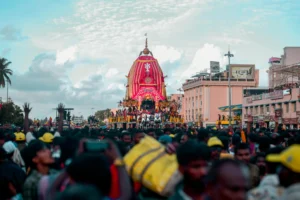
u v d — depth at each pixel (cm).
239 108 7662
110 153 534
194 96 10412
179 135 1664
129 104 7275
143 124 6631
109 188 444
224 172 403
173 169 579
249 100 7169
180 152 517
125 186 522
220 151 1020
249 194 636
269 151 852
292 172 485
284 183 502
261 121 5756
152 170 584
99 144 536
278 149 852
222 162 420
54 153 1013
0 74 9750
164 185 571
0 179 773
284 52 7975
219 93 9806
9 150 1256
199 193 511
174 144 791
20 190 801
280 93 5919
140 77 7731
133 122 6875
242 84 9862
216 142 1071
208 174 425
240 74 10019
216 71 10250
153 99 7600
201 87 9894
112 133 1830
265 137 1246
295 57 7819
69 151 783
